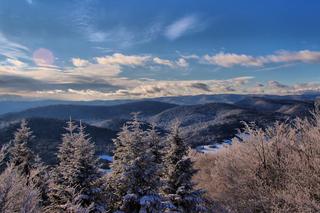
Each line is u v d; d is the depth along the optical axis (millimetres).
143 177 15070
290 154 8461
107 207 14930
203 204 14375
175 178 15914
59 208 13430
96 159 15062
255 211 8328
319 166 7191
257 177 8867
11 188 6566
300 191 7078
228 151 10344
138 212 14992
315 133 7848
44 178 15266
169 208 14805
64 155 18062
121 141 16016
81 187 14031
